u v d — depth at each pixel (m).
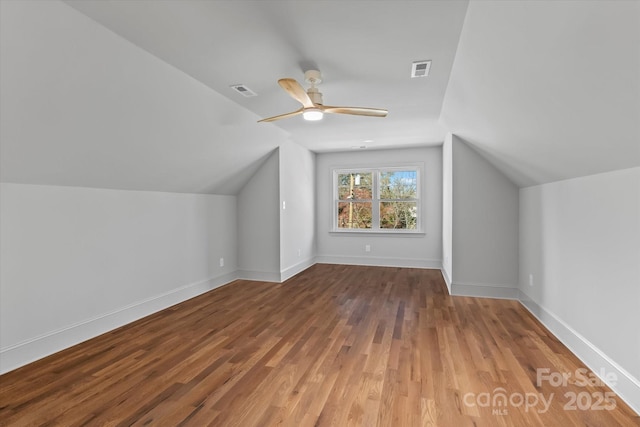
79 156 2.63
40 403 1.98
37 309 2.61
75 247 2.91
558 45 1.51
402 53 2.40
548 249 3.18
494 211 4.22
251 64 2.56
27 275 2.55
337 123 4.34
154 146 3.11
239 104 3.51
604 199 2.24
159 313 3.69
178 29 2.05
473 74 2.41
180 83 2.75
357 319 3.44
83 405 1.96
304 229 6.12
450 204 4.50
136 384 2.19
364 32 2.11
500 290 4.21
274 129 4.54
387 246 6.33
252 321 3.40
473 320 3.40
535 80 1.87
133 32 2.07
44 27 1.76
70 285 2.86
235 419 1.83
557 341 2.87
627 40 1.20
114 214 3.29
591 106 1.67
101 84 2.24
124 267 3.39
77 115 2.30
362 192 6.59
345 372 2.34
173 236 4.06
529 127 2.42
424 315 3.56
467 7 1.84
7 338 2.41
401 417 1.84
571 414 1.87
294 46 2.29
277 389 2.13
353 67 2.63
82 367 2.43
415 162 6.12
